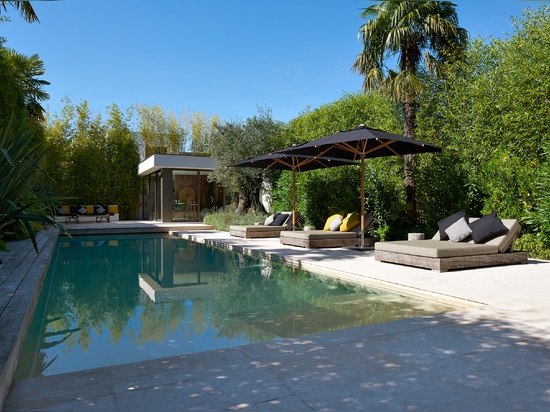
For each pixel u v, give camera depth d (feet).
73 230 46.75
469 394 6.66
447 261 18.90
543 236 22.50
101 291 17.76
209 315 13.60
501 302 12.94
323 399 6.56
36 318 13.47
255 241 34.76
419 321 11.00
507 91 24.21
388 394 6.70
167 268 23.93
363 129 25.18
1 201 9.34
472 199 26.37
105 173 68.23
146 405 6.43
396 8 29.53
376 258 22.53
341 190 35.19
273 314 13.57
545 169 21.40
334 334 9.96
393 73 30.94
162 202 59.26
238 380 7.30
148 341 10.97
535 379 7.21
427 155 30.99
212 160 60.49
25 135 10.58
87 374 7.68
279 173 47.98
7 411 6.32
